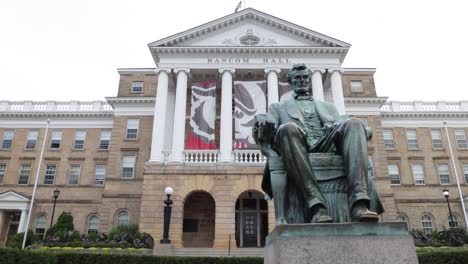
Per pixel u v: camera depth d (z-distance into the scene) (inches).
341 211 164.4
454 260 607.8
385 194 1593.3
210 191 1221.1
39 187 1804.9
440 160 1845.5
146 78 1812.3
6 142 1902.1
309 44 1446.9
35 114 1919.3
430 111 1904.5
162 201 1209.4
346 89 1793.8
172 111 1466.5
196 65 1393.9
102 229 1558.8
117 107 1763.0
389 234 142.8
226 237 1168.2
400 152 1855.3
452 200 1771.7
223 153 1266.0
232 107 1437.0
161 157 1282.0
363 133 169.5
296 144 166.1
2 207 1706.4
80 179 1815.9
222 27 1470.2
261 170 1238.3
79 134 1904.5
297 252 139.2
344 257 138.5
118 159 1674.5
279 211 169.2
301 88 218.1
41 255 528.4
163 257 677.9
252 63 1396.4
